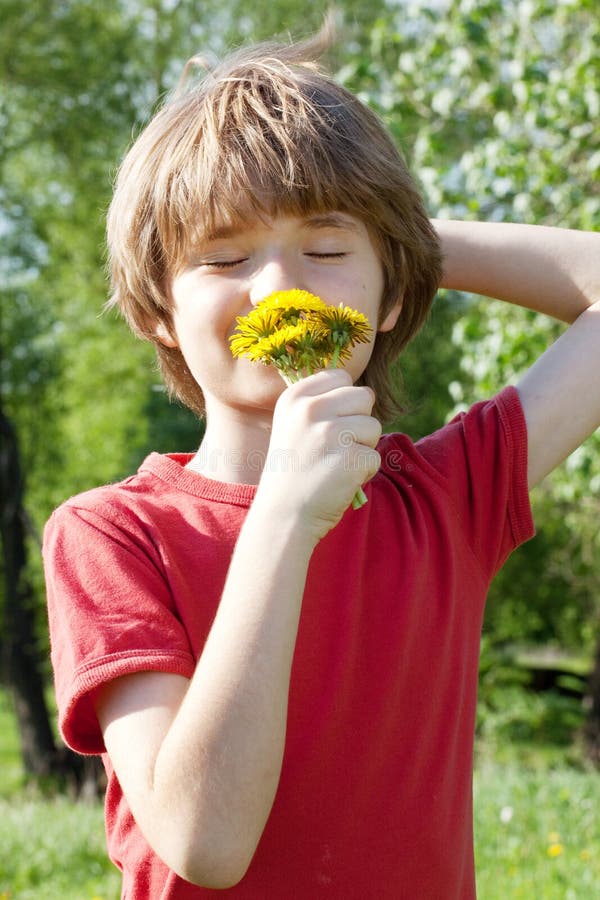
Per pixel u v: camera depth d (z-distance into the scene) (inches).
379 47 228.2
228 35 389.1
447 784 53.5
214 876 47.4
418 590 54.6
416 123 216.4
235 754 47.4
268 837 51.3
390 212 55.4
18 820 177.9
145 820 48.3
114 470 482.3
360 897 51.4
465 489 57.5
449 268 63.3
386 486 56.8
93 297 428.8
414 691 53.6
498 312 200.4
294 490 48.9
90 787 346.0
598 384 59.1
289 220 53.2
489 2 202.5
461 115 223.6
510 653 555.5
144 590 51.6
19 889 145.3
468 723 55.2
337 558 54.1
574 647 581.9
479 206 195.8
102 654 50.4
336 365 50.6
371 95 207.2
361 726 52.5
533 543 448.1
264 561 48.6
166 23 403.9
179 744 47.8
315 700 52.2
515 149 193.3
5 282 442.9
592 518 295.9
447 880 52.7
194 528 53.4
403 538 55.3
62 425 486.9
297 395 49.8
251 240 53.3
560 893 121.5
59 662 51.5
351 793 51.9
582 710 488.7
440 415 395.9
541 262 62.9
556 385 59.0
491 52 214.4
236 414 54.2
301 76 56.6
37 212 421.7
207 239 53.4
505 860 137.2
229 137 53.7
